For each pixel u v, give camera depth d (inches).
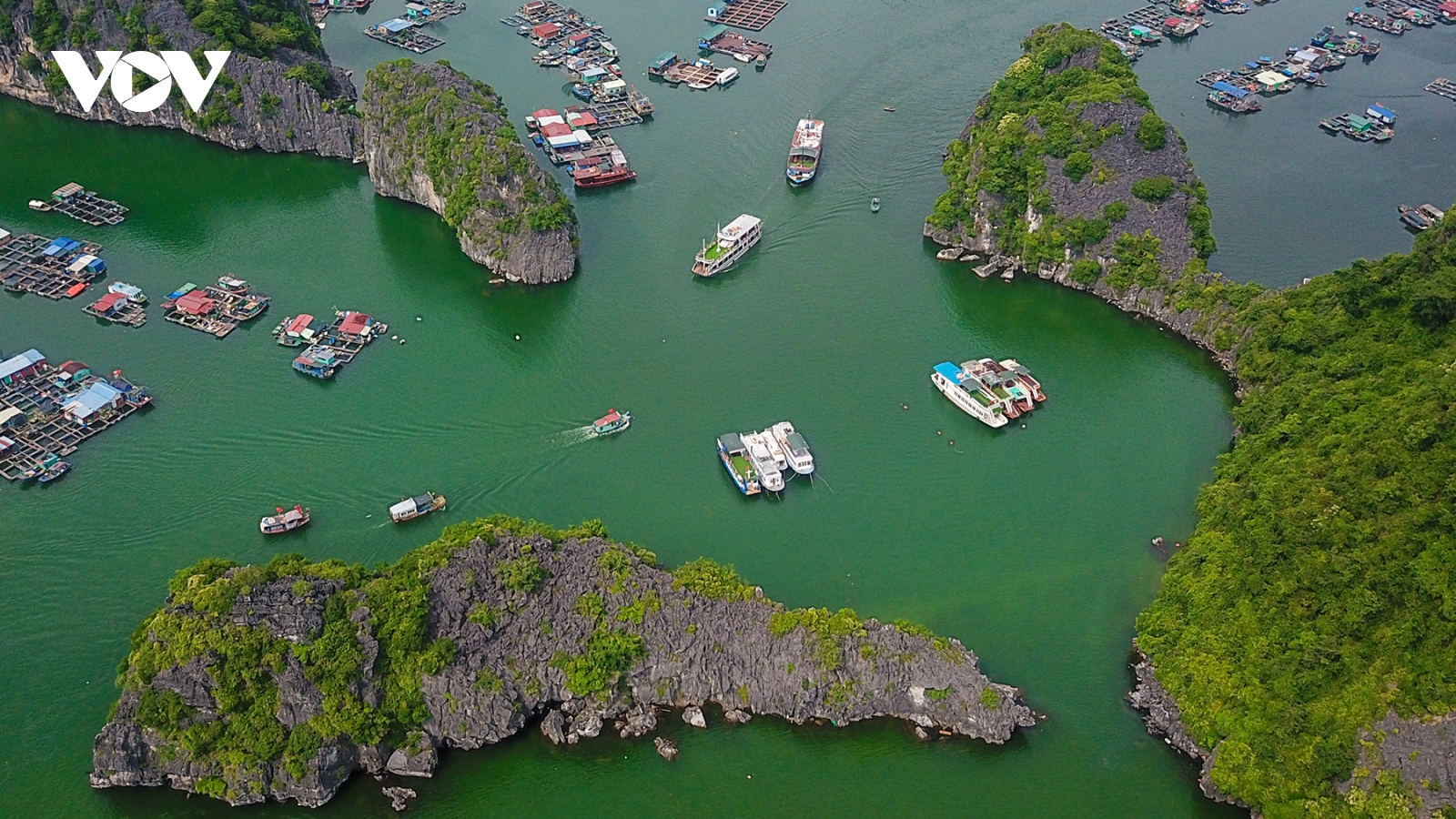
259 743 5940.0
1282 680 6122.1
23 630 7027.6
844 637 6550.2
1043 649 7027.6
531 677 6368.1
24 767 6215.6
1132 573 7588.6
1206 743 6230.3
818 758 6373.0
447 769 6254.9
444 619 6314.0
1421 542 6294.3
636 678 6496.1
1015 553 7755.9
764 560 7672.2
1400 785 5551.2
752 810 6141.7
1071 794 6215.6
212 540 7672.2
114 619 7096.5
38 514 7854.3
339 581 6353.3
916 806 6166.3
